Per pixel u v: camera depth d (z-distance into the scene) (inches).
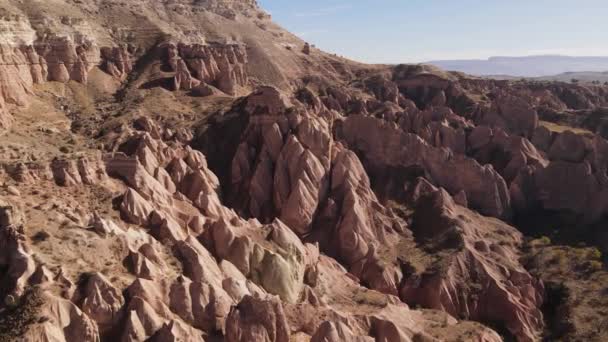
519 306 2468.0
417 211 3201.3
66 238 1633.9
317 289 2155.5
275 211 3068.4
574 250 2955.2
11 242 1528.1
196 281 1657.2
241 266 1983.3
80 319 1389.0
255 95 3651.6
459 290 2546.8
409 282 2586.1
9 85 3560.5
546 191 3590.1
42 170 2060.8
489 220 3304.6
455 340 1979.6
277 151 3287.4
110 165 2274.9
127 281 1569.9
